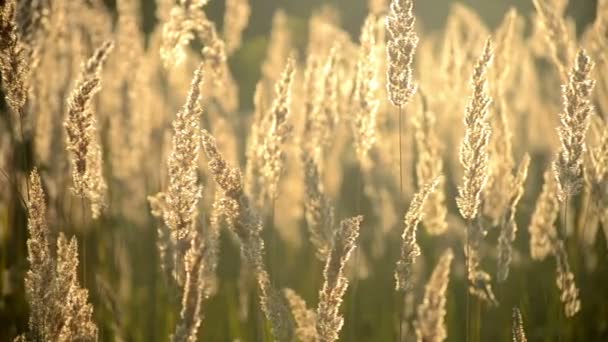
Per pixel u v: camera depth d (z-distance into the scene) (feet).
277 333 6.98
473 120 7.00
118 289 8.26
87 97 6.99
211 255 7.48
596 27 8.27
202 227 7.00
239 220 6.92
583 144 7.02
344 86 8.32
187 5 8.09
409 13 6.98
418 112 8.18
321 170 8.42
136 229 8.82
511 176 7.63
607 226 7.86
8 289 8.24
